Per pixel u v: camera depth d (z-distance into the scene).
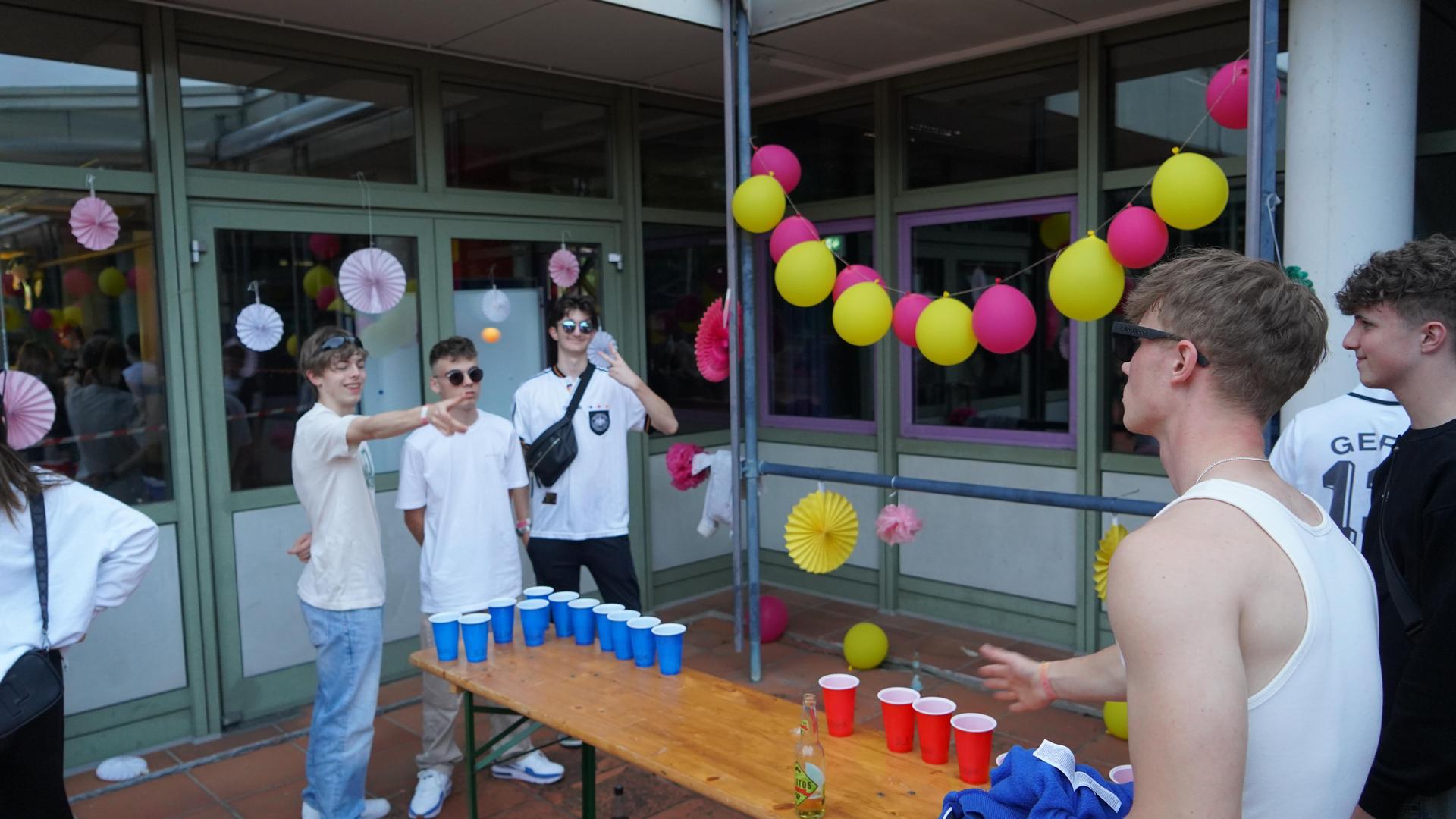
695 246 5.16
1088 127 4.07
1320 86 2.81
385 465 4.09
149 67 3.39
